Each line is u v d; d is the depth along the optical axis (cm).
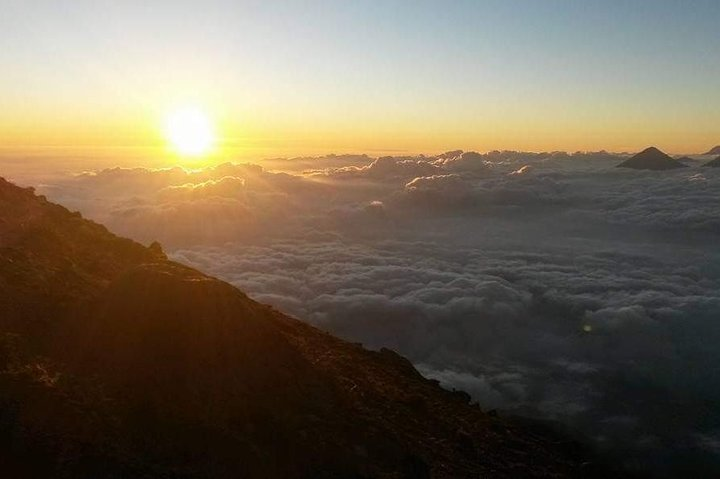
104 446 880
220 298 1315
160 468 888
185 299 1264
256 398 1149
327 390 1312
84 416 921
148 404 1021
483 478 1248
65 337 1185
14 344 1082
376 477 1052
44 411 896
